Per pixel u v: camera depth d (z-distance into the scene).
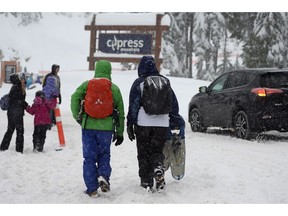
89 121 10.38
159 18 47.31
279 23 59.06
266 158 15.05
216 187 11.29
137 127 10.54
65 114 30.48
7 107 15.87
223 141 19.27
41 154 15.84
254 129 18.83
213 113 21.70
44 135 16.48
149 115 10.38
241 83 20.16
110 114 10.44
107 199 10.21
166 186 11.15
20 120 15.87
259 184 11.55
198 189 11.05
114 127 10.56
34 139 16.42
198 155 15.73
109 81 10.49
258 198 10.37
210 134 22.06
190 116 23.64
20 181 11.94
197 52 73.25
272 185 11.42
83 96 10.64
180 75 73.31
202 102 22.59
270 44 58.47
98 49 50.22
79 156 15.56
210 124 22.06
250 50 60.22
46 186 11.45
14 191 11.03
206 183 11.57
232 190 11.02
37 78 56.94
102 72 10.62
